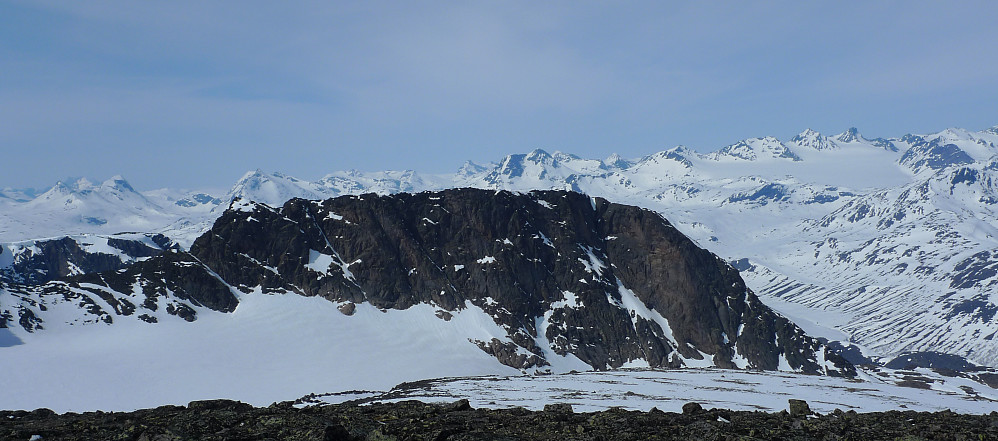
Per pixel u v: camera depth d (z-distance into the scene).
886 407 109.56
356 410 56.91
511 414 55.31
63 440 40.06
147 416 51.31
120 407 155.75
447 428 42.56
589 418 52.00
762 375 170.00
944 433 43.81
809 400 116.88
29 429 43.66
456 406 61.38
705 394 120.31
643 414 54.59
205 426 43.28
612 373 178.25
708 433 43.00
